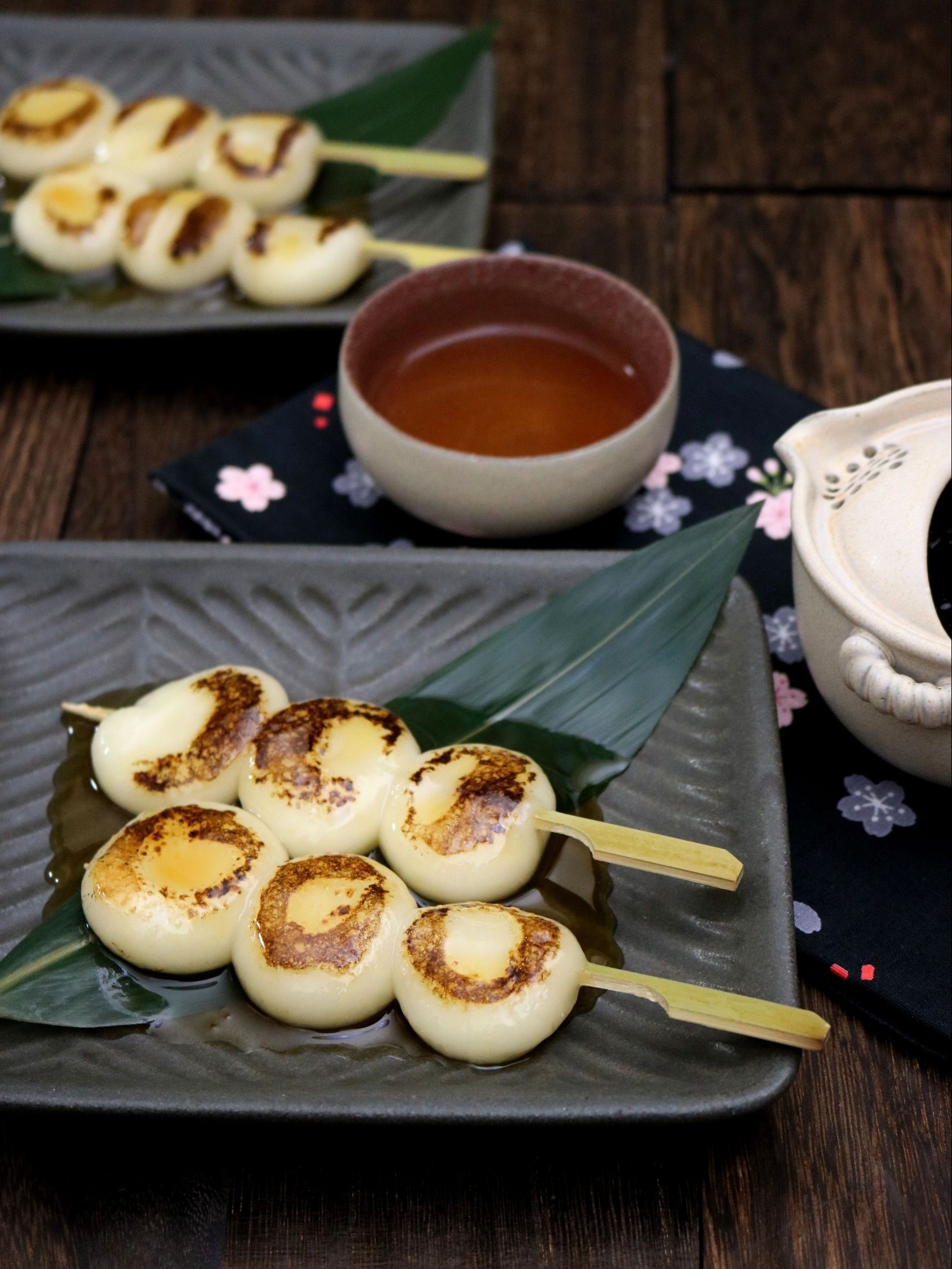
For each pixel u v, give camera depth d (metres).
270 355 0.69
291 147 0.71
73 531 0.65
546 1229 0.50
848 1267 0.49
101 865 0.52
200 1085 0.49
